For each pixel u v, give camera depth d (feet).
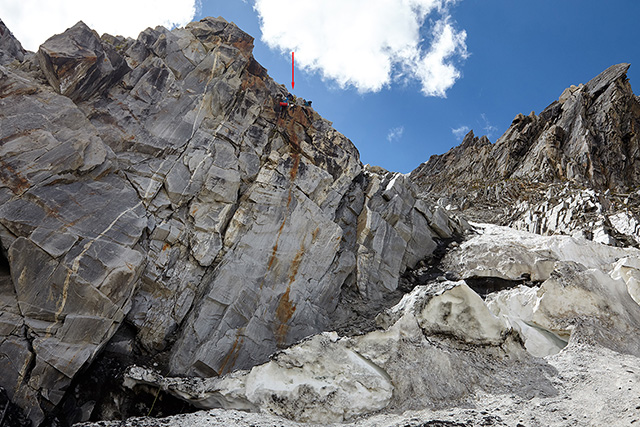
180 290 43.29
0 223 34.50
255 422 28.35
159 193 46.26
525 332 40.75
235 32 63.00
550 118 151.43
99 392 35.47
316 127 64.28
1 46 54.13
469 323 36.73
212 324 41.11
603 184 114.01
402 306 39.55
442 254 66.08
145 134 48.42
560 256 59.62
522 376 32.53
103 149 42.24
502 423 26.48
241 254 45.96
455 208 110.83
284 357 32.60
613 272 49.98
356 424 28.94
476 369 33.22
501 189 117.91
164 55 54.60
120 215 40.60
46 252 34.68
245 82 59.06
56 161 38.52
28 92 42.32
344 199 60.80
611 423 24.18
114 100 49.16
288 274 47.14
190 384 34.01
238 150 53.47
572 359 34.47
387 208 63.72
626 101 138.92
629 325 38.42
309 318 46.26
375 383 31.65
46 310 33.58
